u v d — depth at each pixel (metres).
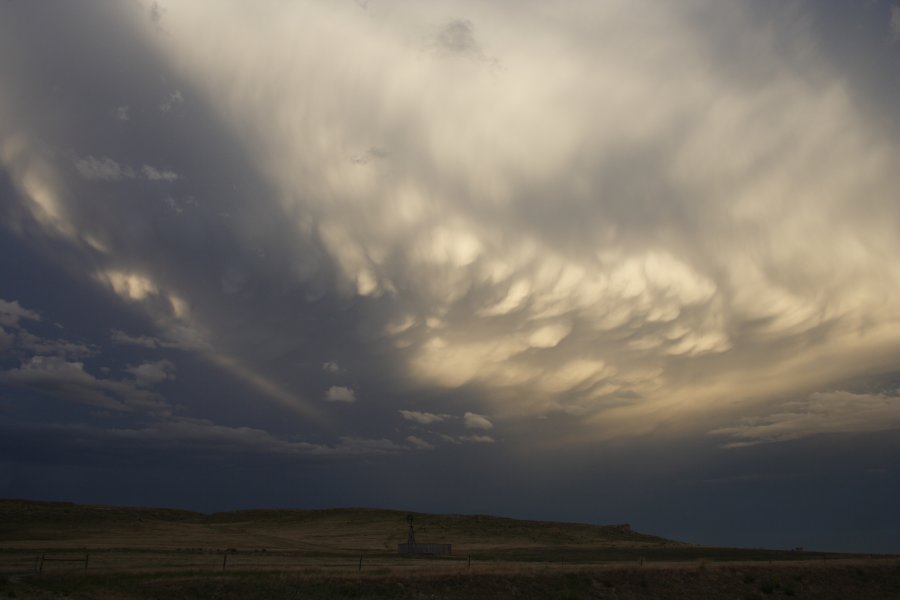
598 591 56.72
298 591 47.06
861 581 66.44
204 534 124.25
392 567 61.31
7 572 47.66
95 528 125.94
